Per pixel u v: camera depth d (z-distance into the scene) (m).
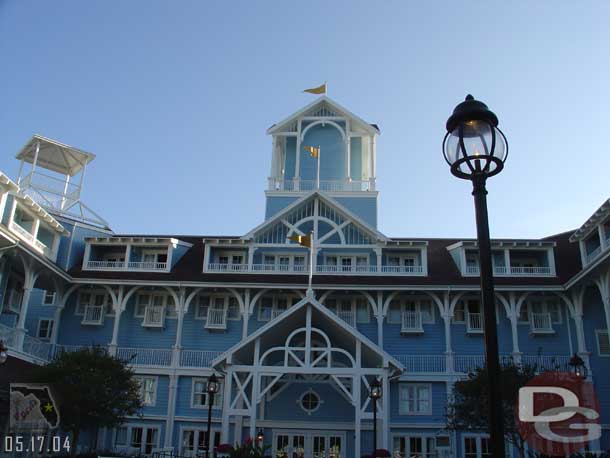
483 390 22.78
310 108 41.50
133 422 32.75
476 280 33.59
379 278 34.31
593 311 33.19
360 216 38.47
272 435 31.03
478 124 8.34
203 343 34.66
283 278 34.44
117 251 37.16
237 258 37.09
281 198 38.91
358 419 23.83
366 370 24.45
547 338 33.47
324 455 30.66
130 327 35.19
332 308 34.91
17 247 28.22
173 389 32.94
